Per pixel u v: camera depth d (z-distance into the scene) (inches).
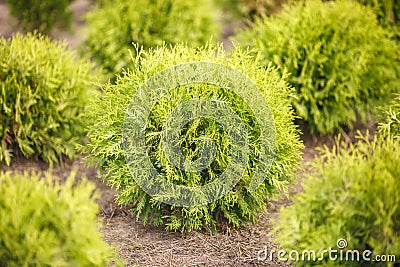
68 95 195.5
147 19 227.3
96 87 207.6
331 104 208.5
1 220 106.9
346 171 114.7
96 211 116.4
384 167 116.5
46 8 296.4
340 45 204.1
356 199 112.9
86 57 235.0
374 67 211.3
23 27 299.0
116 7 230.5
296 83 205.0
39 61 191.2
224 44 297.1
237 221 155.7
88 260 112.6
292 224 120.6
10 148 198.1
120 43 227.3
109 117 148.6
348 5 216.8
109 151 145.8
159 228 163.2
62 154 205.9
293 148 151.4
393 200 111.2
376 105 215.9
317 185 117.2
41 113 193.0
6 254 108.1
